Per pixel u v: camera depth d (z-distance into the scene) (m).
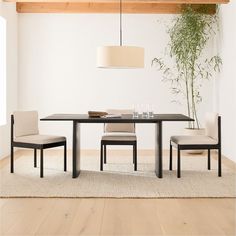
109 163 6.13
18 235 3.03
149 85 7.58
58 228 3.19
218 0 6.45
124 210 3.69
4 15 6.56
